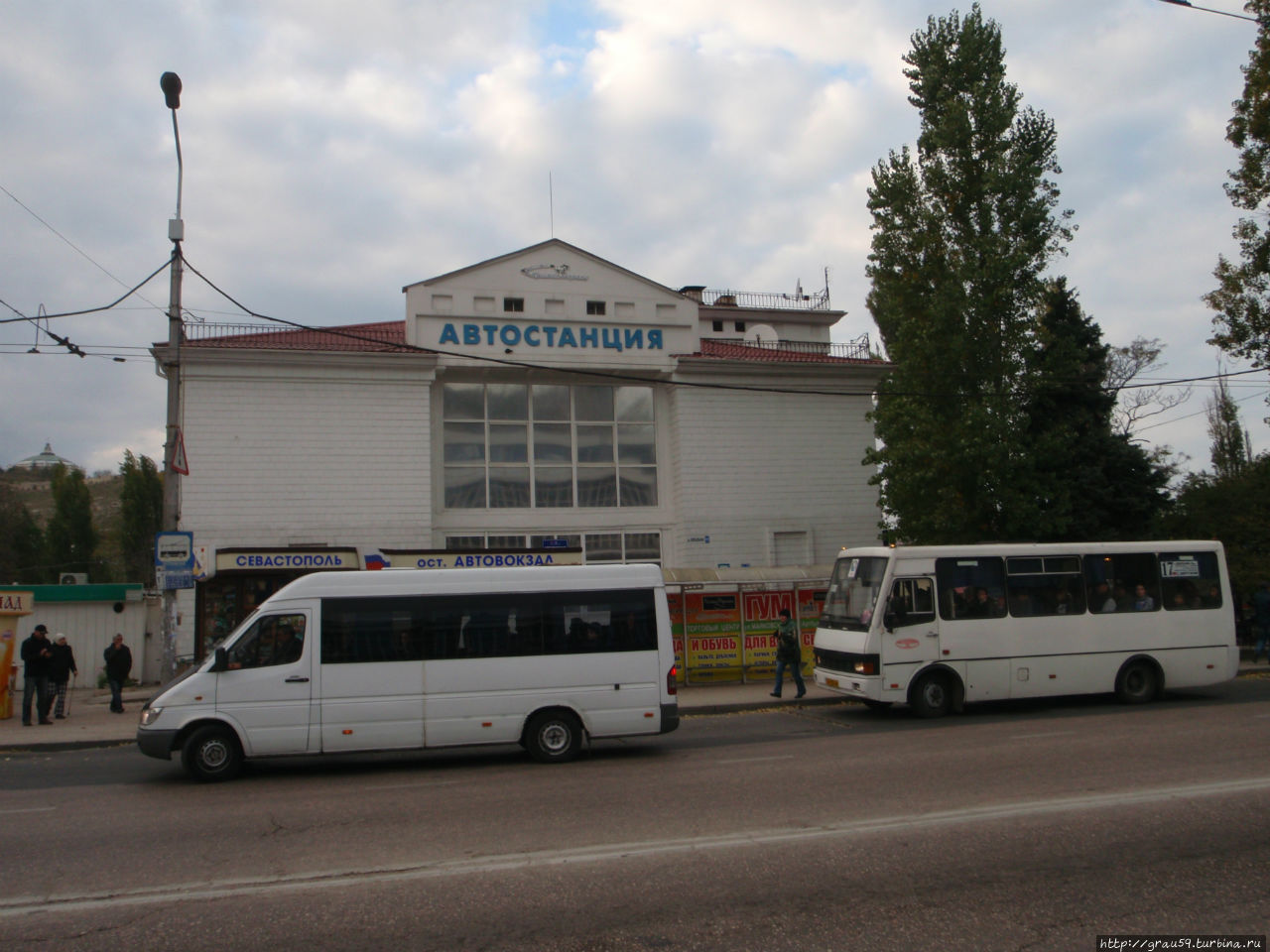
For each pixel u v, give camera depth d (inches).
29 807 385.7
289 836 324.8
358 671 471.8
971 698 641.6
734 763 467.5
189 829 338.3
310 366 929.5
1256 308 905.5
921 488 903.1
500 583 497.4
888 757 468.4
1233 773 402.6
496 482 1003.9
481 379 1013.8
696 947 215.3
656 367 1039.0
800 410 1079.0
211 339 930.1
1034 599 663.8
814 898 248.1
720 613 872.9
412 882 266.5
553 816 347.6
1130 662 677.9
